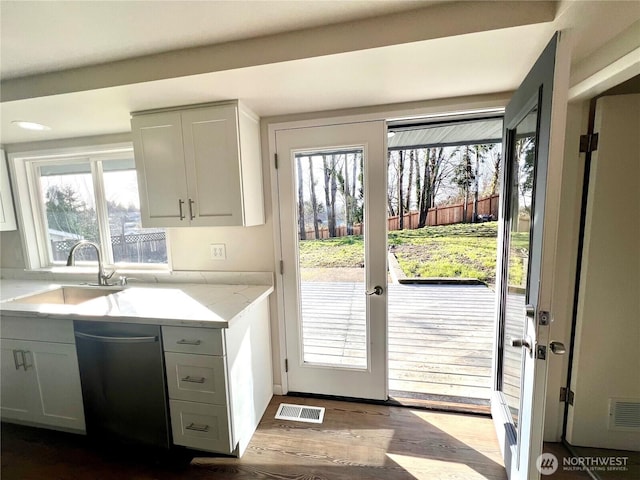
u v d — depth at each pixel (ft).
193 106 5.45
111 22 3.60
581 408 5.16
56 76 4.71
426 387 7.20
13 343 5.52
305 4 3.44
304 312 6.82
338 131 6.05
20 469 5.09
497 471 4.89
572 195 4.91
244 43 4.10
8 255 8.13
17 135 6.88
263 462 5.15
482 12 3.48
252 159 5.96
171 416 5.08
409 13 3.64
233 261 6.88
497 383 5.77
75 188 7.89
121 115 5.82
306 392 6.97
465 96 5.46
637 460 4.97
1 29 3.62
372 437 5.65
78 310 5.18
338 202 6.34
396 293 15.20
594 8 3.11
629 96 4.49
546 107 3.40
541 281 3.49
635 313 4.82
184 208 5.74
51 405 5.54
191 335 4.79
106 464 5.16
